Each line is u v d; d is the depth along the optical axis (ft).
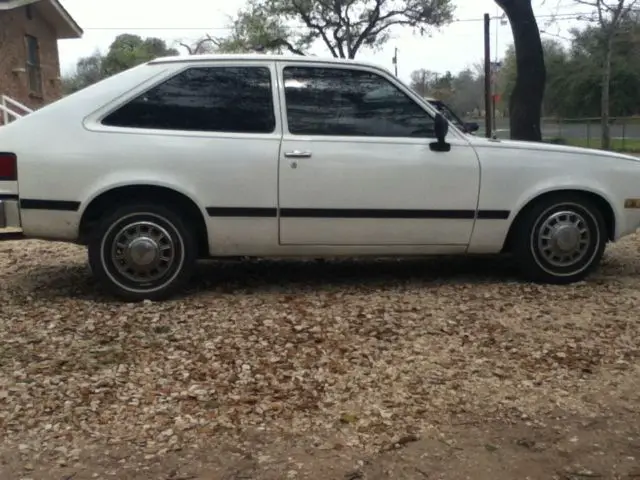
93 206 16.30
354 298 16.88
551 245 18.04
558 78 168.04
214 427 10.73
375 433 10.62
